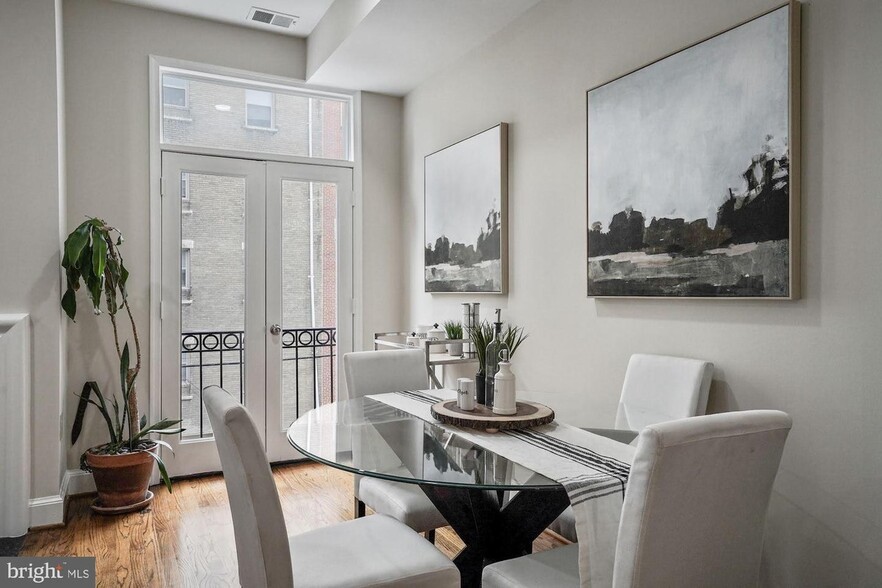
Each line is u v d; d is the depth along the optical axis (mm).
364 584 1549
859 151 1707
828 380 1788
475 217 3469
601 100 2572
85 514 3168
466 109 3617
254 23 3887
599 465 1513
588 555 1360
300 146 4223
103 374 3535
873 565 1685
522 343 3131
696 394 2045
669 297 2266
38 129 2982
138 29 3637
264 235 4051
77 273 3064
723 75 2055
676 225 2230
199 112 3912
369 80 4094
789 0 1841
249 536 1501
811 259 1832
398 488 2271
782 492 1922
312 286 4215
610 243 2533
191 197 3840
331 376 4281
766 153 1915
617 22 2543
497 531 1853
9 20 2936
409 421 2018
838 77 1757
